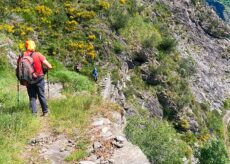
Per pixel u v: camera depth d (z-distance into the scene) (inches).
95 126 430.0
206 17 3176.7
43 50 1448.1
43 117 468.4
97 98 533.6
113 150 374.6
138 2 2203.5
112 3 1887.3
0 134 399.9
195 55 2719.0
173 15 2674.7
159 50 2100.1
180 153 1305.4
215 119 2453.2
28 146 392.8
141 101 1781.5
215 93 2716.5
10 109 498.9
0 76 887.7
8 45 1142.3
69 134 414.0
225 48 3120.1
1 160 343.9
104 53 1615.4
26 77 455.2
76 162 359.3
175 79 2043.6
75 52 1524.4
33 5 1599.4
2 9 1480.1
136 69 1897.1
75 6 1723.7
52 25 1583.4
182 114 1999.3
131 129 1051.3
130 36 1891.0
